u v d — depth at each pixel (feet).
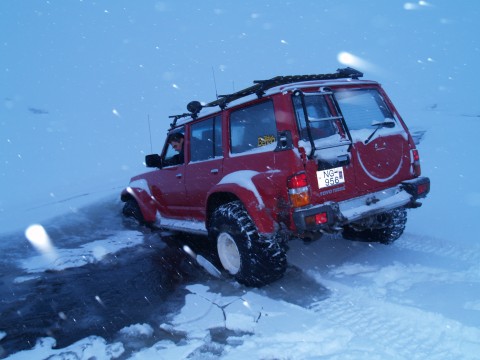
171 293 11.95
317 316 9.47
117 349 8.75
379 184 11.60
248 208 11.09
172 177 16.30
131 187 19.69
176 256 15.58
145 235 19.08
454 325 8.36
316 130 11.40
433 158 22.89
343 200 10.91
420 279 10.89
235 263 12.31
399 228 13.51
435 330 8.34
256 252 10.94
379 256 12.95
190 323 9.76
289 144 10.16
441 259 12.03
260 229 10.90
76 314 10.98
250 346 8.45
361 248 13.92
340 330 8.70
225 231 11.84
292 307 10.05
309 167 10.25
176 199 16.42
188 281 12.85
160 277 13.41
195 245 16.87
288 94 10.71
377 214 11.93
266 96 11.16
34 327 10.36
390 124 12.41
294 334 8.72
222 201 13.23
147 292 12.18
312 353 8.00
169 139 17.04
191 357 8.23
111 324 10.22
